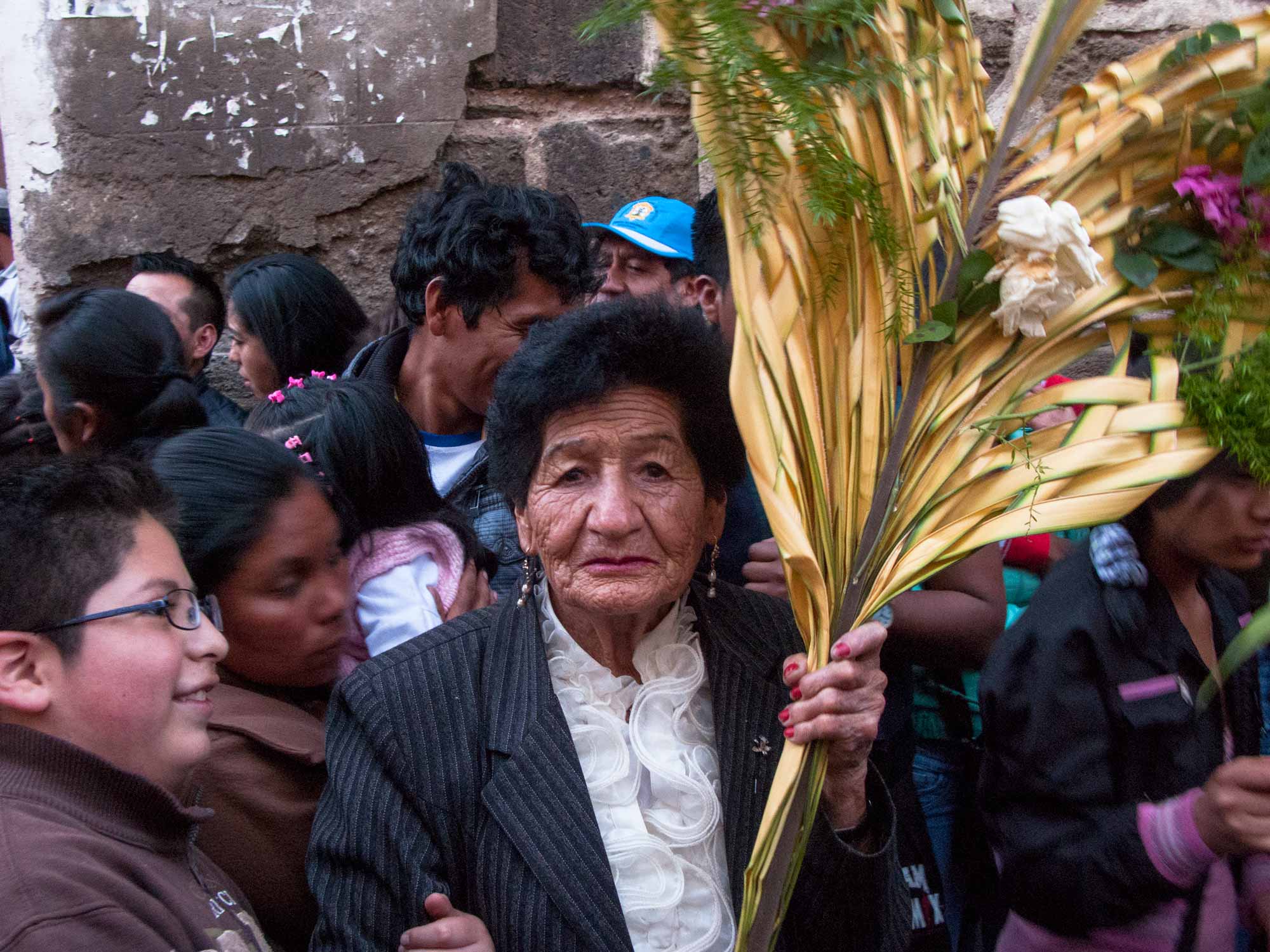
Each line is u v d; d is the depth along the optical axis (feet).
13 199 9.71
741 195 3.83
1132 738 5.14
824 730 4.00
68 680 3.76
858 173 3.92
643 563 4.33
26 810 3.57
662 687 4.55
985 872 6.75
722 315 7.17
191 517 4.86
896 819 4.77
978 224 4.32
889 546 4.17
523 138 9.79
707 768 4.51
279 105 9.58
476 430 7.65
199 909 3.85
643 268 9.06
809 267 4.13
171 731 3.94
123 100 9.52
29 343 9.78
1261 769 4.49
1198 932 5.35
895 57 4.01
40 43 9.46
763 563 6.07
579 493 4.36
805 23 3.83
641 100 9.85
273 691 5.20
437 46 9.59
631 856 4.25
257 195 9.68
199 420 7.17
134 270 9.64
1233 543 5.11
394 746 4.39
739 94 3.72
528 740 4.38
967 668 6.50
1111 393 4.14
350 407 5.94
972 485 4.18
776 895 4.02
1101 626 5.19
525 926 4.16
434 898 4.09
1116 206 4.34
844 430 4.17
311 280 8.97
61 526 3.81
